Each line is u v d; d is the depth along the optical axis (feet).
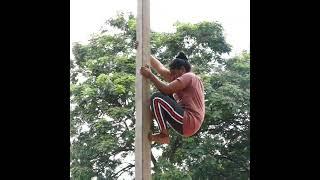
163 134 13.79
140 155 13.46
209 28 32.99
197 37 32.96
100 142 31.30
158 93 13.79
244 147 31.78
